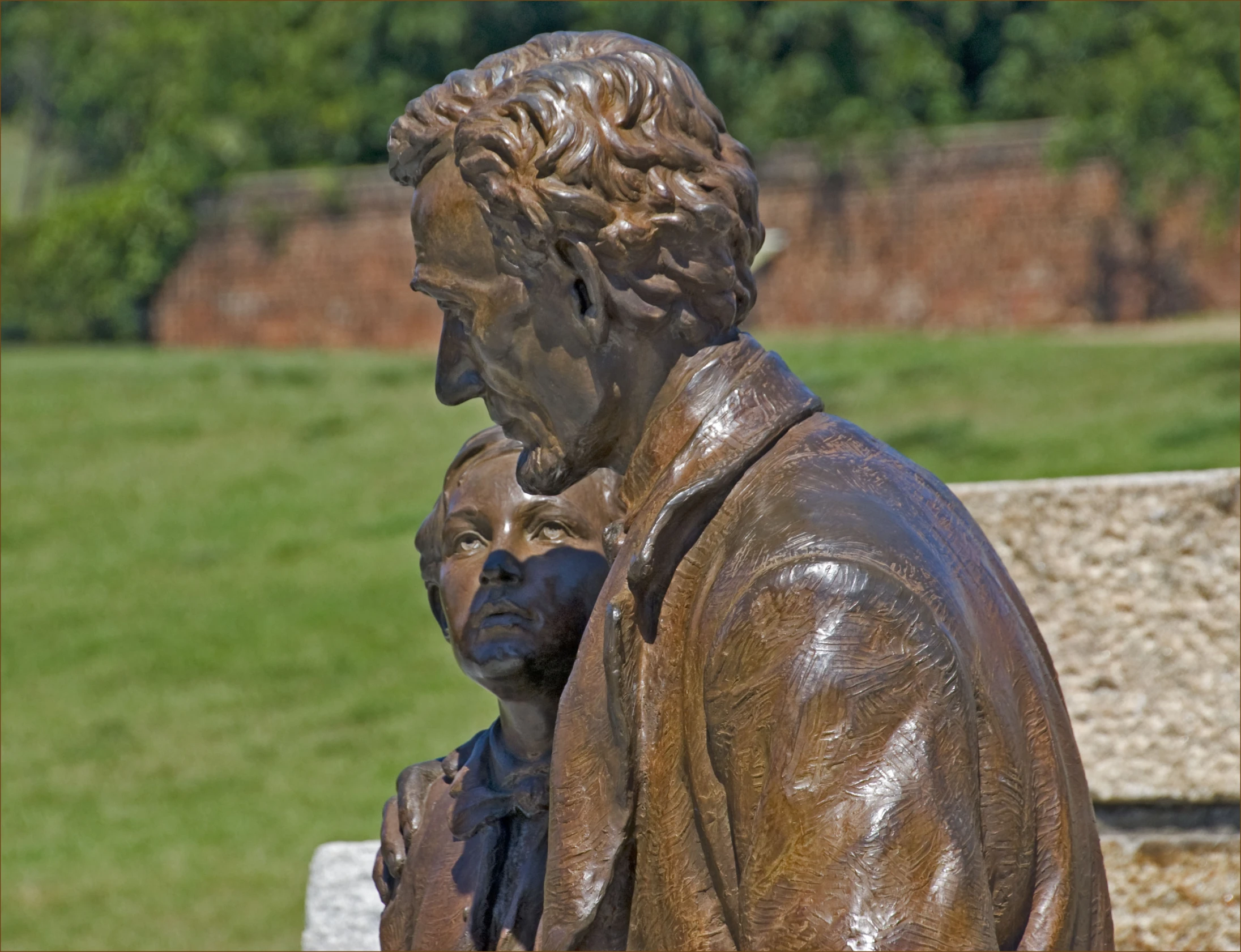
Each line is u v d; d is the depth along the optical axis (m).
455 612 3.09
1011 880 2.32
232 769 13.43
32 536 19.72
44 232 31.09
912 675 2.18
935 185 26.47
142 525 19.83
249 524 19.58
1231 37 24.67
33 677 15.77
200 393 25.25
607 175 2.46
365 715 14.27
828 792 2.14
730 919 2.30
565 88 2.49
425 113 2.63
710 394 2.54
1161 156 24.80
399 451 22.03
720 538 2.44
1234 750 4.47
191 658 15.88
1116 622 4.50
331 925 4.77
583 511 3.09
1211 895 4.51
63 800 13.05
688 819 2.36
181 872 11.49
